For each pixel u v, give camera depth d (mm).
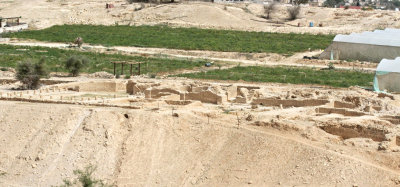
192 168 46906
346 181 41531
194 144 49312
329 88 75812
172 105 59625
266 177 43906
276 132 48375
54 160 49594
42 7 155250
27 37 120938
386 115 54531
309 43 116500
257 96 67750
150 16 145000
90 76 81500
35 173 48656
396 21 137125
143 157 48781
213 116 53219
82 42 111188
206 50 109500
